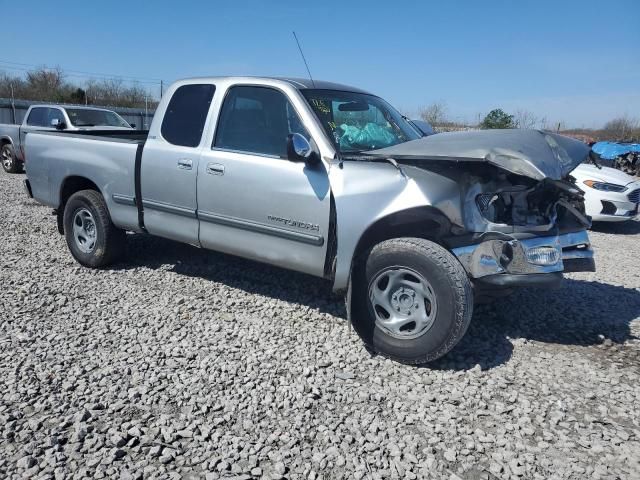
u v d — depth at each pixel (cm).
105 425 289
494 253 352
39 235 703
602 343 420
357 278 380
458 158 334
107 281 521
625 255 743
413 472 263
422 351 355
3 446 270
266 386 334
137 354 372
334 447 277
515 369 371
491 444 286
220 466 260
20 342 384
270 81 430
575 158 386
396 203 358
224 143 446
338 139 409
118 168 512
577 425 306
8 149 1362
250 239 434
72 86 3597
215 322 430
